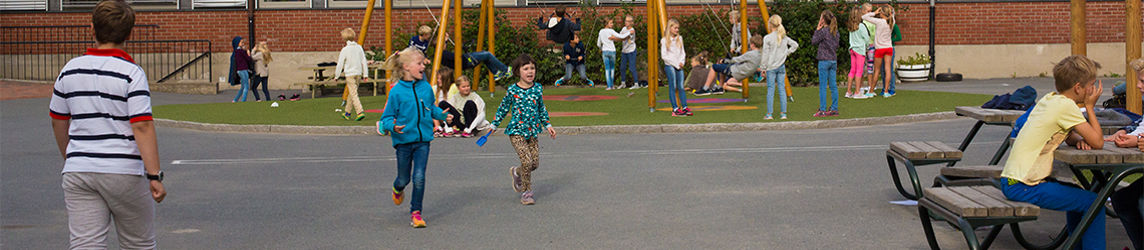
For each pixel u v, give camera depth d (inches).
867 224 256.8
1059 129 193.2
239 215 284.2
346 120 588.4
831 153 403.9
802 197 299.1
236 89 1010.1
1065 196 190.7
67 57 1028.5
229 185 343.3
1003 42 1001.5
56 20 1026.7
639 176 349.1
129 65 170.1
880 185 319.6
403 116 261.9
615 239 243.8
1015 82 922.7
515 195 313.9
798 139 462.0
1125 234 235.1
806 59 955.3
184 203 305.4
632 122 538.9
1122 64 992.2
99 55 169.8
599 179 343.6
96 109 167.0
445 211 287.1
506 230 257.4
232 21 1018.1
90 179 166.6
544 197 308.0
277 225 268.4
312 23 1010.7
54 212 290.5
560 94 805.9
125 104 168.4
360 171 375.9
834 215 269.7
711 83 775.7
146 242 179.6
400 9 995.3
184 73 1023.0
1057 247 220.8
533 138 300.0
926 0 992.9
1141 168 185.2
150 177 170.1
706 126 513.3
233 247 240.7
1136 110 318.7
